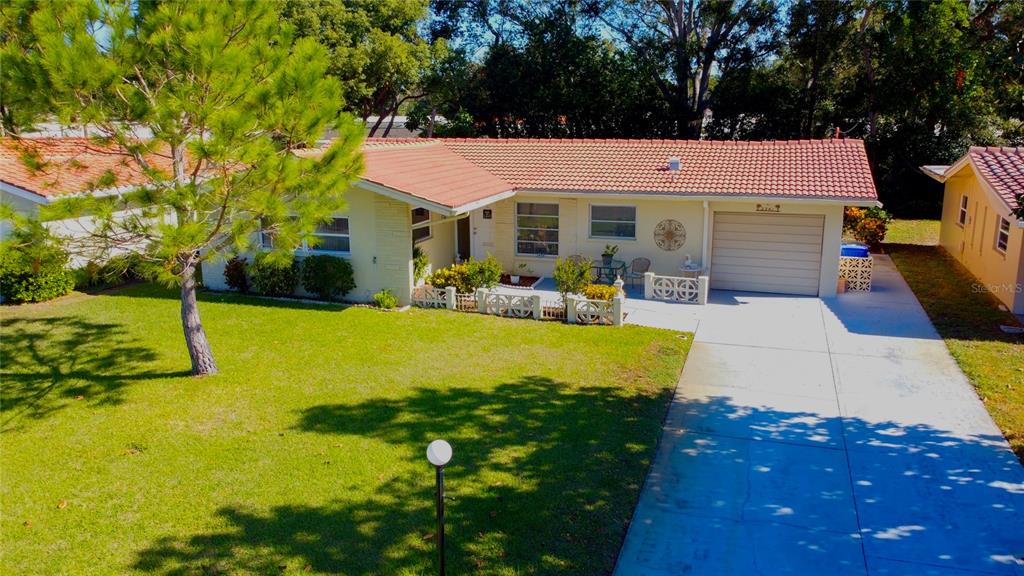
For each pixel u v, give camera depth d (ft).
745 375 42.55
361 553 24.62
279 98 35.01
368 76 121.19
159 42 33.06
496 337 49.16
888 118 112.78
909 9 96.32
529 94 124.06
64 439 33.55
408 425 34.81
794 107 116.37
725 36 118.01
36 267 33.99
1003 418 35.91
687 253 63.26
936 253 79.36
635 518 27.30
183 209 34.91
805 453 32.63
